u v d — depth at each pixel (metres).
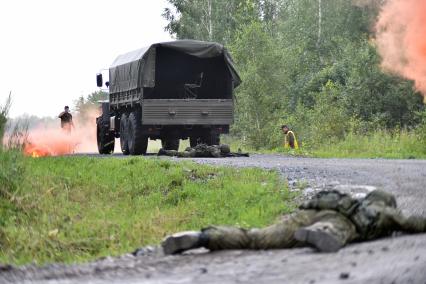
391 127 94.81
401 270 14.18
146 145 65.25
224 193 33.56
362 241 18.70
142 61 62.97
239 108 87.81
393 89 95.44
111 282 15.96
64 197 36.59
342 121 79.62
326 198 18.94
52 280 17.00
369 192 19.09
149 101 63.41
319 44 120.44
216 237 18.89
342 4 118.31
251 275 15.20
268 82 89.25
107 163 45.38
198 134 68.12
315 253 17.36
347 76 105.94
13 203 33.19
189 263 17.66
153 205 35.00
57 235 29.34
